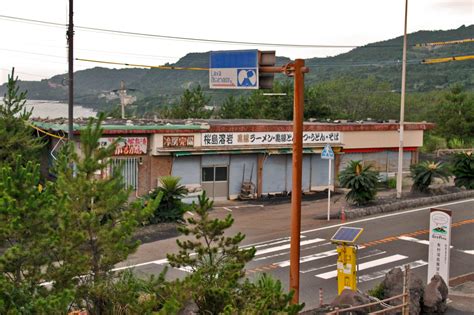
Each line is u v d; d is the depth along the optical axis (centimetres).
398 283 1666
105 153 1253
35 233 1061
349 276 1717
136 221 1195
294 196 1276
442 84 10575
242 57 1252
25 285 1024
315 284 1939
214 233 1302
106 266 1205
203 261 1388
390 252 2348
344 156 3869
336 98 7944
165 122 3662
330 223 2831
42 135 3344
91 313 1190
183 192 2773
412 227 2741
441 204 3262
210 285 1245
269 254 2295
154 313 1037
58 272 1087
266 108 6259
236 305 1199
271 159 3584
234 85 1264
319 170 3775
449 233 1839
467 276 2048
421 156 5006
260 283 1312
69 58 2242
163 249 2330
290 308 1100
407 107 7956
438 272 1866
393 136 4038
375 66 12012
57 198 1139
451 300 1788
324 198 3544
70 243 1109
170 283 1192
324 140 3747
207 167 3394
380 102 7869
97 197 1207
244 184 3488
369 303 1465
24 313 974
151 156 3212
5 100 2703
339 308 1492
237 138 3425
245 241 2495
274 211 3148
